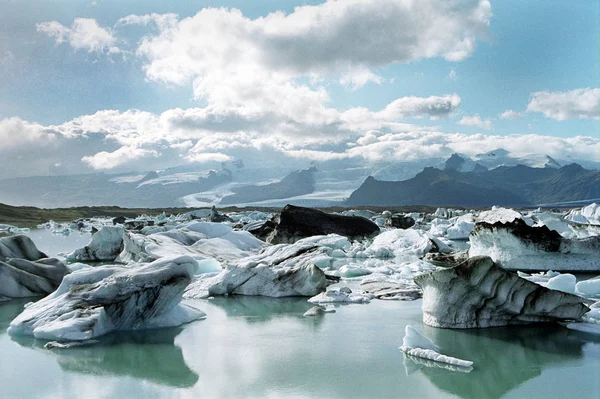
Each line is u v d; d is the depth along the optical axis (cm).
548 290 1138
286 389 792
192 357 948
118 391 790
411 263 2189
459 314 1141
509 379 827
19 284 1527
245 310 1356
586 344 1012
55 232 4906
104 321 1108
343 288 1540
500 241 2081
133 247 2300
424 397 760
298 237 3438
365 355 953
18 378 844
